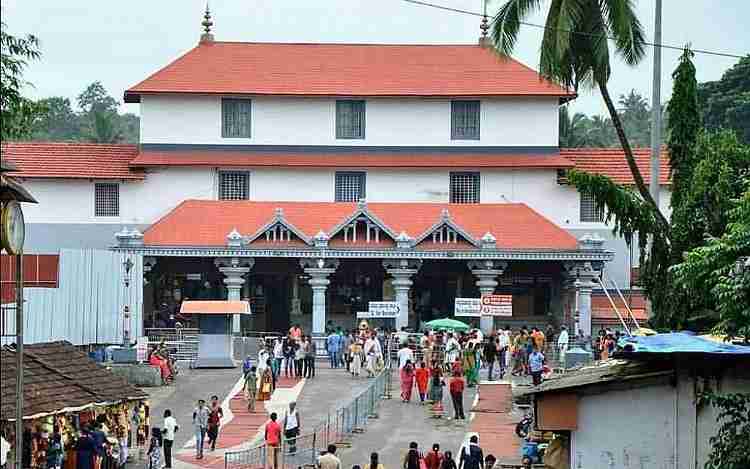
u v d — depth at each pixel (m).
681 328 35.19
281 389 55.75
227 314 61.47
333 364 62.97
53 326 56.28
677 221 37.06
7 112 33.34
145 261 70.44
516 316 74.75
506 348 60.56
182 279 73.75
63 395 36.44
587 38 46.44
